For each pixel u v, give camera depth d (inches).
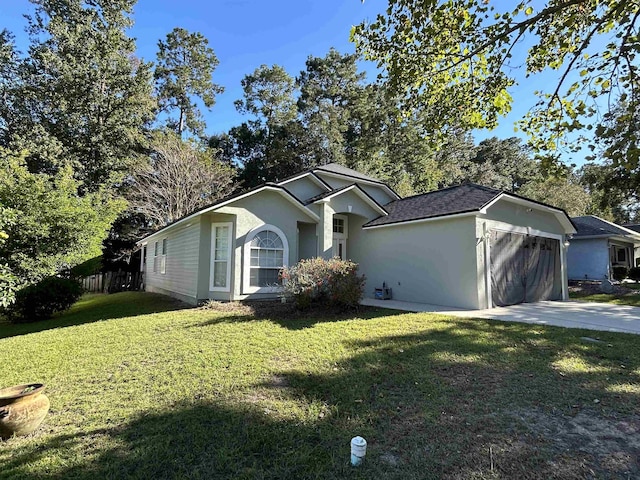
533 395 158.6
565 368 193.0
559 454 113.4
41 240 445.7
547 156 234.1
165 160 907.4
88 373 197.0
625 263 1022.4
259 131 1384.1
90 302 609.0
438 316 349.7
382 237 541.6
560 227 567.2
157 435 128.0
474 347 234.4
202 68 1305.4
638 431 127.0
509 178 1558.8
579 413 141.4
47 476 106.5
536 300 497.7
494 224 442.3
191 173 916.0
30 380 188.1
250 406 149.9
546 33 222.5
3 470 109.4
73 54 879.7
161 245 697.6
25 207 428.1
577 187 1154.0
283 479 103.9
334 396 160.2
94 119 914.1
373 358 212.7
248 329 291.3
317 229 522.3
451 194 516.7
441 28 210.5
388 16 221.3
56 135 875.4
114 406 153.4
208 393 164.4
